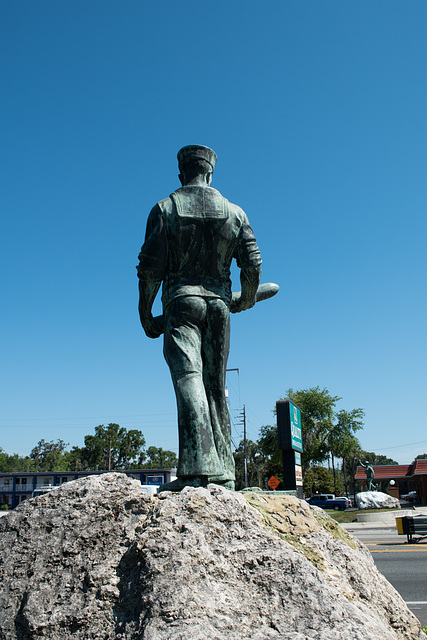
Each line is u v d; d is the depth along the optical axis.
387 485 58.38
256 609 2.18
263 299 4.57
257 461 71.88
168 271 3.95
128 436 81.88
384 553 12.48
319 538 3.12
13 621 2.36
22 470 85.94
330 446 47.38
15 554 2.56
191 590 2.13
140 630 2.03
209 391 3.89
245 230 4.01
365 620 2.21
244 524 2.54
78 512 2.64
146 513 2.65
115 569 2.43
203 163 4.09
